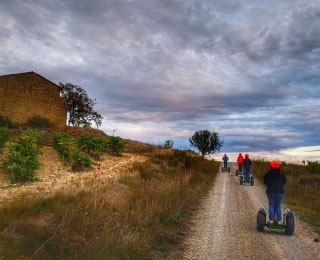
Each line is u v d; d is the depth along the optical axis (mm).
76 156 19172
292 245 6461
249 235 7188
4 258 4344
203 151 44250
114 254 5012
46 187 12188
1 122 32812
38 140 22219
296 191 15773
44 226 5758
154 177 16125
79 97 53188
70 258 4773
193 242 6527
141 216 7449
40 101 39812
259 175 24938
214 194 14250
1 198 9484
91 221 6426
